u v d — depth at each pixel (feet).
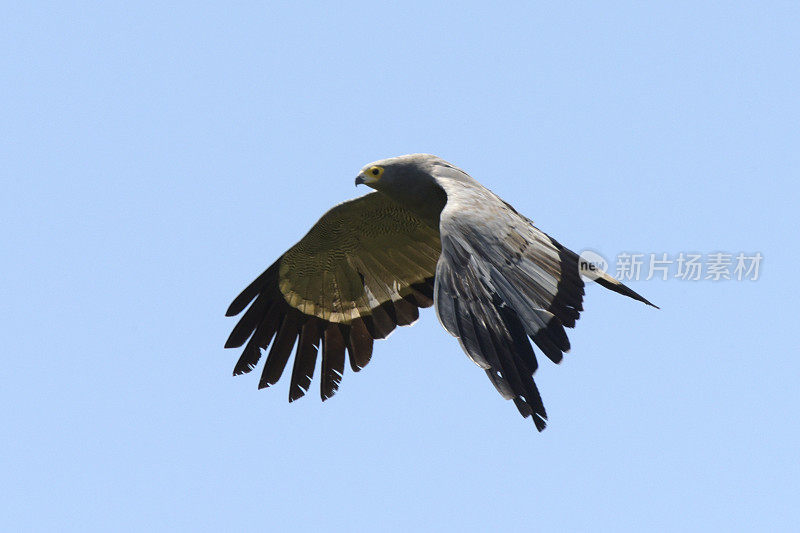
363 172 42.45
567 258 38.47
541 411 33.86
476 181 41.27
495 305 35.35
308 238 46.83
